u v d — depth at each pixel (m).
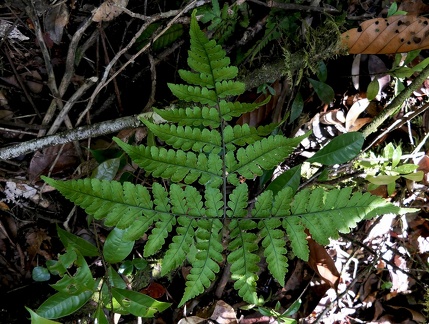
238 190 0.35
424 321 0.59
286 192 0.35
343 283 0.58
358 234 0.58
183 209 0.34
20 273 0.49
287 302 0.56
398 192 0.56
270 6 0.47
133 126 0.47
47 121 0.47
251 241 0.35
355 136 0.46
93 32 0.48
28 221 0.49
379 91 0.56
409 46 0.49
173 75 0.51
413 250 0.59
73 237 0.41
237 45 0.50
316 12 0.50
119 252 0.39
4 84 0.47
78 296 0.38
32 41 0.47
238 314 0.55
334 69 0.54
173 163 0.33
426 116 0.56
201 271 0.34
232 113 0.34
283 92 0.52
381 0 0.53
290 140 0.34
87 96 0.49
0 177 0.47
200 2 0.47
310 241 0.54
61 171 0.48
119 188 0.33
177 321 0.53
